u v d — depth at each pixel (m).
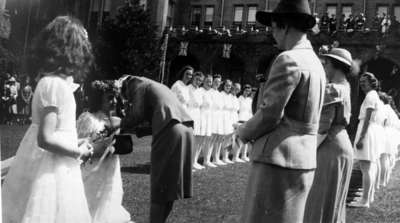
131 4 31.11
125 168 11.19
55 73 3.39
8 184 3.38
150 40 30.58
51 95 3.24
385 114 8.94
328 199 4.75
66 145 3.27
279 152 2.99
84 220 3.45
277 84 2.96
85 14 38.59
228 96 13.85
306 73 3.03
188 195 5.40
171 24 37.69
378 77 32.72
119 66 29.78
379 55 28.52
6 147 12.44
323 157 4.82
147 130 6.14
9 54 25.69
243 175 11.27
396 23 28.39
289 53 3.06
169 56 34.62
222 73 34.62
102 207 5.53
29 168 3.36
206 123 12.05
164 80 34.22
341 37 29.36
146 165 11.89
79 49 3.41
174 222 6.32
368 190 8.18
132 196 7.77
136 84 5.61
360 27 29.39
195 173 11.17
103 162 5.63
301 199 3.04
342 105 4.88
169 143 5.29
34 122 3.43
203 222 6.42
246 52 32.84
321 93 3.21
